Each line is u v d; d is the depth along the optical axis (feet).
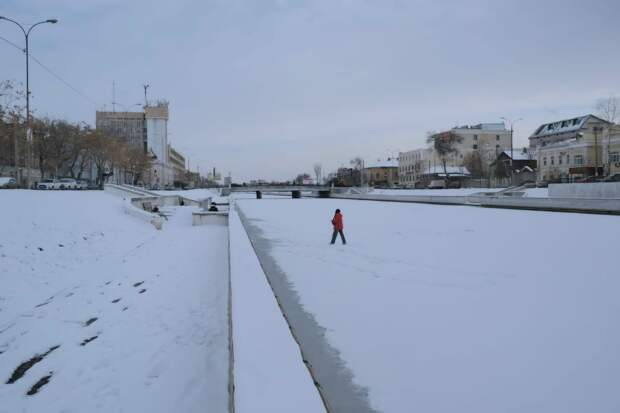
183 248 67.62
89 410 19.98
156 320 32.32
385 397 16.22
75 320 35.24
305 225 86.43
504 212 105.29
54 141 191.21
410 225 80.94
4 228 61.26
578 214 91.76
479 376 17.88
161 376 22.72
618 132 213.66
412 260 44.27
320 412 10.39
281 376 12.51
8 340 32.07
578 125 288.71
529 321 24.47
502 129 358.84
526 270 37.96
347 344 21.40
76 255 61.98
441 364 19.08
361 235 67.31
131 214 100.12
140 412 19.25
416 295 30.42
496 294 30.30
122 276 49.96
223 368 22.74
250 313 18.80
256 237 65.92
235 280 25.68
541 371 18.28
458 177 288.92
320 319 25.34
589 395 16.25
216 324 30.01
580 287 31.53
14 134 126.31
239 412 10.33
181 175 523.70
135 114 386.52
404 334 22.74
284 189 288.30
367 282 34.68
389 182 422.41
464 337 22.22
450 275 36.81
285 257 47.01
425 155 366.43
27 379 24.47
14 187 118.83
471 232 67.41
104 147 193.06
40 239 62.39
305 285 33.86
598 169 214.48
